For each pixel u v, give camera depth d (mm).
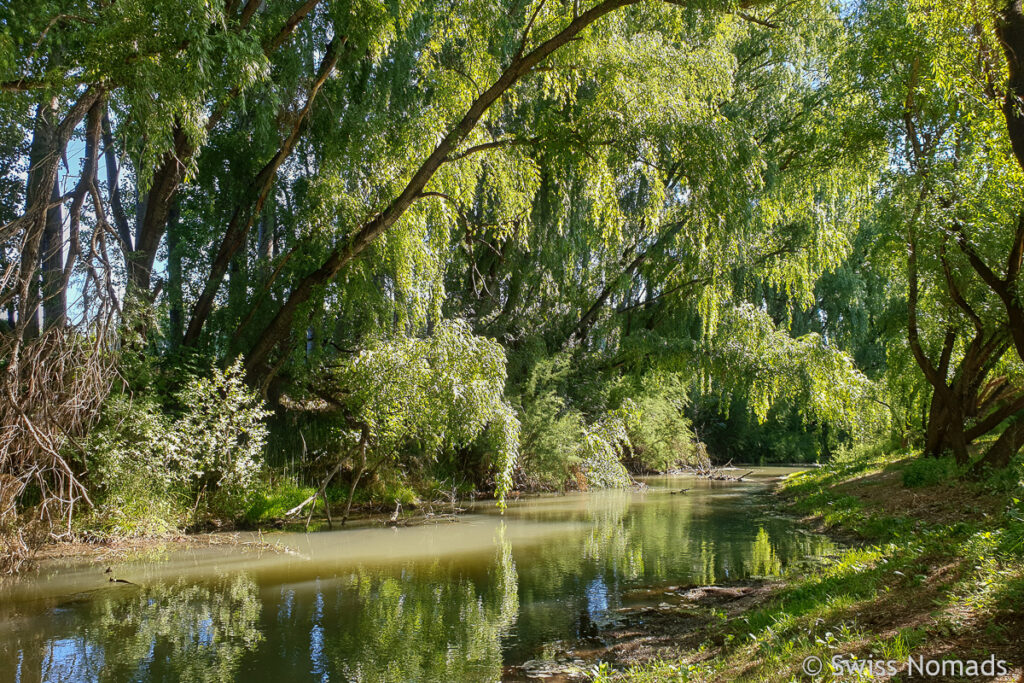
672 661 6254
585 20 13109
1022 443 12609
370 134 15391
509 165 16422
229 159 16203
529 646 6914
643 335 22984
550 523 15336
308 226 15352
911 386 19453
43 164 9922
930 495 12758
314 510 15773
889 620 5539
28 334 10961
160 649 6750
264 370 16344
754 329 21516
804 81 21891
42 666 6262
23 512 11031
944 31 9945
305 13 13555
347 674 6113
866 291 29719
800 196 21188
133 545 12055
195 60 9688
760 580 9398
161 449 13047
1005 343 15492
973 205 12328
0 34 9219
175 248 15703
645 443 30141
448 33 15750
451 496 18688
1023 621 4707
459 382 14375
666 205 21469
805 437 41156
